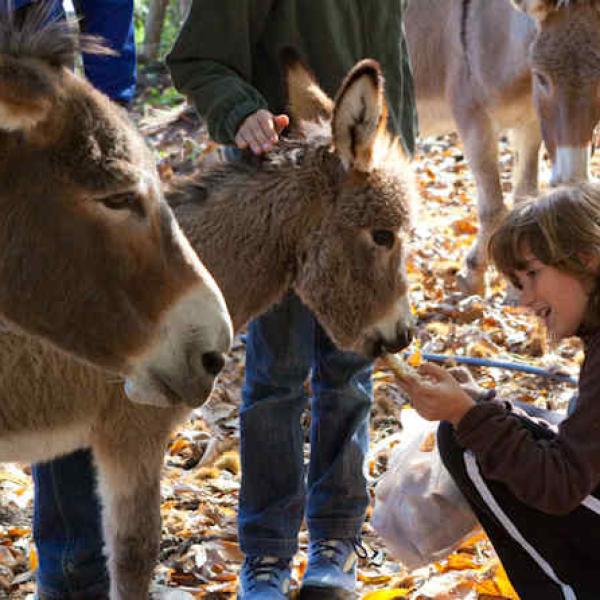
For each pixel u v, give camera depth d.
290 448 3.88
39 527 3.80
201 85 3.71
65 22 2.76
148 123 9.85
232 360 6.39
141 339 2.72
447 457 3.19
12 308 2.70
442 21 7.58
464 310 6.90
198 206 3.54
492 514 3.14
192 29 3.71
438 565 4.11
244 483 3.93
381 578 4.11
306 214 3.60
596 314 2.98
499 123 7.39
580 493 2.90
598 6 6.42
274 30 3.85
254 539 3.87
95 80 3.83
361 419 3.99
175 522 4.54
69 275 2.65
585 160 6.53
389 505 3.62
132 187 2.63
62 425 3.27
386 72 4.00
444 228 8.51
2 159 2.59
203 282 2.76
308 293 3.63
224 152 4.03
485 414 3.00
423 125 8.19
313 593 3.86
